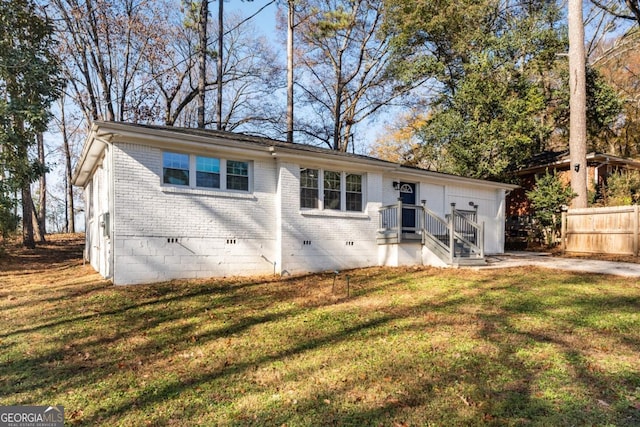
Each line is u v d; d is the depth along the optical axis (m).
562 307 6.52
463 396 3.52
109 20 18.02
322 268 11.45
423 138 21.17
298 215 11.08
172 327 5.87
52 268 13.23
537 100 17.95
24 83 12.54
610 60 25.55
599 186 17.78
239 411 3.34
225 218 10.14
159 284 8.83
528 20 19.03
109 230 9.23
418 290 8.37
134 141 8.84
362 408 3.35
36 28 13.17
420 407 3.35
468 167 19.33
